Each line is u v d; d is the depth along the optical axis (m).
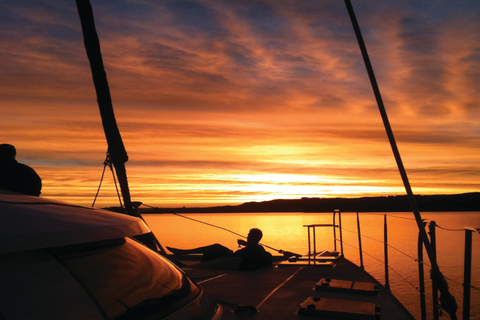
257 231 5.34
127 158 6.68
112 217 1.72
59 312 1.20
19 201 1.52
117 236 1.57
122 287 1.53
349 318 2.80
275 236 152.62
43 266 1.28
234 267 5.15
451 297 3.38
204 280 4.40
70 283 1.32
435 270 3.52
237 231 134.12
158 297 1.69
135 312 1.48
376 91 4.29
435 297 3.60
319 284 3.87
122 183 6.58
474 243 130.25
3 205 1.38
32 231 1.25
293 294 3.63
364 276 4.57
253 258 5.11
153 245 5.99
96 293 1.38
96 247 1.61
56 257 1.36
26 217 1.33
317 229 173.62
